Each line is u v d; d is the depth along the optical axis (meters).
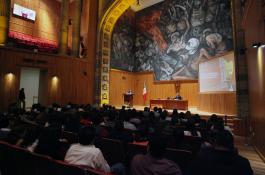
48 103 13.66
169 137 3.88
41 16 18.66
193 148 3.76
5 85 11.68
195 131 5.08
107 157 3.77
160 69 20.16
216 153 2.06
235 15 10.68
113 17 18.16
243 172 1.93
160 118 6.86
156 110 8.73
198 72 16.97
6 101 11.67
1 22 12.38
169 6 19.88
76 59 15.87
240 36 10.41
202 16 17.44
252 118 8.08
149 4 21.20
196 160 2.20
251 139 8.20
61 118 5.35
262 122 6.10
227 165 1.97
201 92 16.27
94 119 5.54
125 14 21.33
